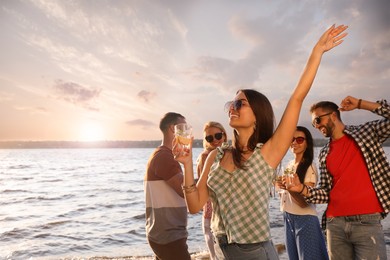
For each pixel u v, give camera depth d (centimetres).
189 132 204
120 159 11462
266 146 187
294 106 183
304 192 337
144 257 866
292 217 383
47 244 1071
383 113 318
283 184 339
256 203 180
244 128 193
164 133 341
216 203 195
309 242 365
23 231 1272
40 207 1975
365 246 314
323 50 184
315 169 389
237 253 182
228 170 190
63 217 1620
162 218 324
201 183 208
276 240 936
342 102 339
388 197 312
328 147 353
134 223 1456
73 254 953
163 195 327
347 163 332
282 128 183
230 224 182
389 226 1012
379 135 321
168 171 320
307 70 184
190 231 1189
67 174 4991
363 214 316
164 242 323
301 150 394
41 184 3472
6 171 5684
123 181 3822
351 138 338
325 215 364
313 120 357
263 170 183
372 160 321
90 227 1364
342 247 332
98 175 4784
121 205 2039
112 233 1240
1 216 1653
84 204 2089
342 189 330
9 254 955
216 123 456
